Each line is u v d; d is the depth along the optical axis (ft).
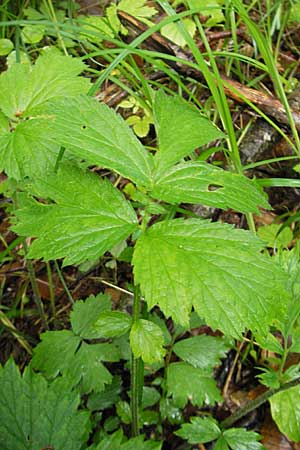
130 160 1.11
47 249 1.03
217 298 0.96
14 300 1.89
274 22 2.23
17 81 1.33
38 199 1.78
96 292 1.89
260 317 0.96
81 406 1.59
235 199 1.08
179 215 1.94
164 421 1.63
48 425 1.30
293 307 1.40
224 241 1.02
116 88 2.10
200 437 1.46
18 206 1.50
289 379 1.43
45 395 1.33
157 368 1.59
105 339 1.71
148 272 0.98
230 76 2.23
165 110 1.21
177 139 1.16
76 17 2.34
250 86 2.22
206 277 0.97
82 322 1.58
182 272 0.98
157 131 1.18
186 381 1.54
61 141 1.08
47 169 1.22
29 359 1.75
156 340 1.08
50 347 1.54
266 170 2.11
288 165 2.11
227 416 1.67
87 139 1.10
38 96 1.32
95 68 2.23
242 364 1.76
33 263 1.95
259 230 1.90
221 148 1.57
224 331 0.95
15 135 1.25
